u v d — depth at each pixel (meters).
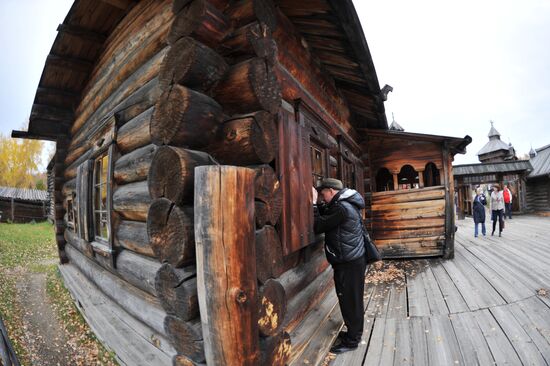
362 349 2.72
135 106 2.83
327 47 3.46
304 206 2.83
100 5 3.25
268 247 1.83
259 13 2.00
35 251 10.43
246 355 1.49
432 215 6.44
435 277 4.96
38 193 24.48
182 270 1.67
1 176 35.34
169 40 1.99
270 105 2.01
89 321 3.52
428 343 2.78
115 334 2.94
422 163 6.61
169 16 2.46
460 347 2.68
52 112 5.43
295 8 2.78
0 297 5.48
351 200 2.77
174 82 1.80
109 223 3.06
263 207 1.84
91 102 4.38
